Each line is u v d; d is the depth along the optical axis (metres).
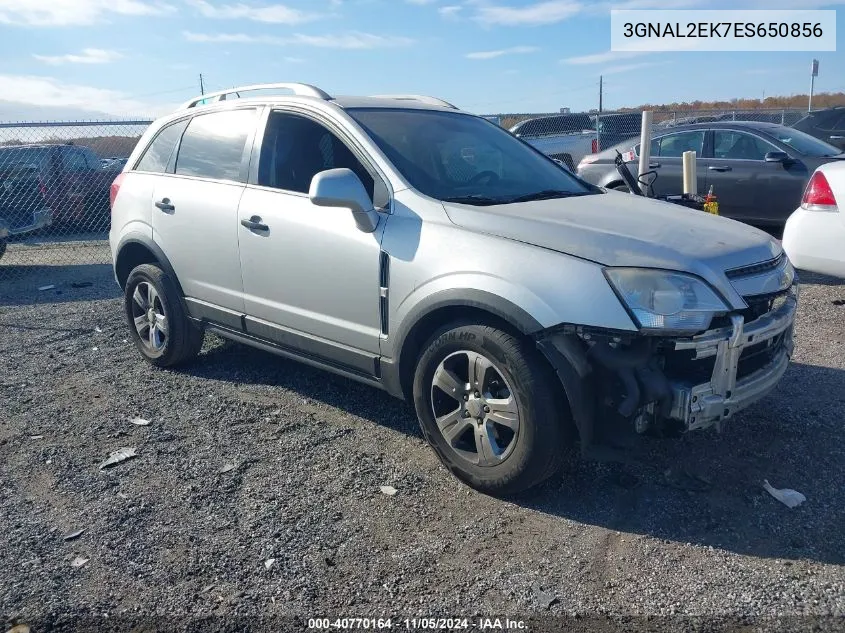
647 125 7.01
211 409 4.68
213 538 3.23
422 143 4.29
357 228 3.91
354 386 5.01
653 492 3.54
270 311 4.46
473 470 3.55
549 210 3.71
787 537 3.15
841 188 5.98
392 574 2.97
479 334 3.39
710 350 3.14
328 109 4.32
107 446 4.19
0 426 4.51
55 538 3.26
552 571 2.97
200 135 5.09
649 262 3.16
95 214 13.41
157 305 5.37
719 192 9.74
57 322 7.09
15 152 12.56
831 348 5.50
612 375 3.14
